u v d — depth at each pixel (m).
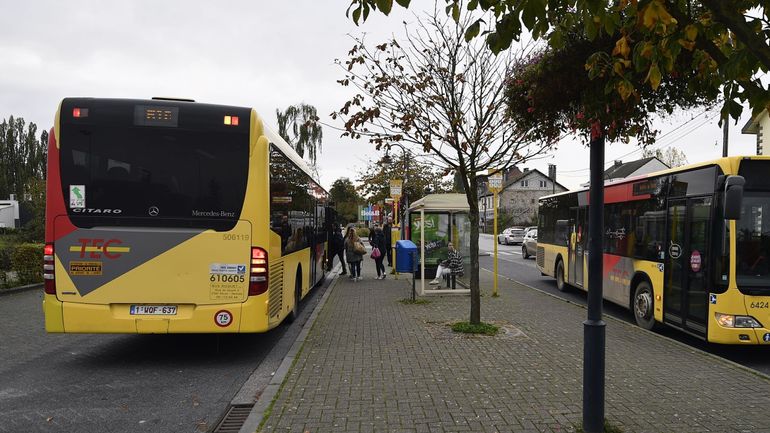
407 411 4.75
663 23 2.52
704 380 5.77
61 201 6.22
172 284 6.27
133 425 4.61
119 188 6.29
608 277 10.75
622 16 3.40
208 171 6.39
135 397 5.38
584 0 2.61
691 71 3.50
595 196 4.10
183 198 6.34
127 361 6.83
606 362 6.55
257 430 4.32
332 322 9.09
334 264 25.12
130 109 6.36
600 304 4.16
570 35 3.75
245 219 6.39
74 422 4.67
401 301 11.67
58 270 6.19
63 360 6.87
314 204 13.20
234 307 6.31
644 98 4.00
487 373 5.95
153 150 6.35
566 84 3.94
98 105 6.32
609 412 4.73
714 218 7.03
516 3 2.75
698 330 7.29
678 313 7.83
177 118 6.39
